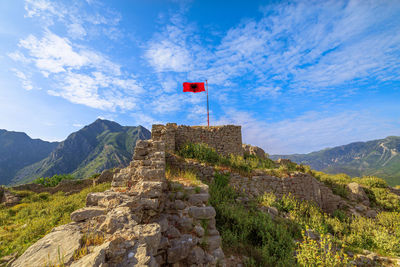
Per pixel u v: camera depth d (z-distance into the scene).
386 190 18.25
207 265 4.56
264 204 11.47
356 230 11.17
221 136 18.38
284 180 13.71
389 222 12.36
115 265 2.71
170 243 4.48
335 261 6.48
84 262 2.53
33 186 25.88
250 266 5.83
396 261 7.86
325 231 10.02
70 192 22.66
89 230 3.57
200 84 20.31
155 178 6.08
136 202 4.43
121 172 6.65
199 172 12.77
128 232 3.41
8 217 12.55
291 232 9.10
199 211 5.79
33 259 2.78
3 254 5.84
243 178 12.97
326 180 19.47
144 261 2.82
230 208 8.95
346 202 16.25
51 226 8.09
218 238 5.48
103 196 4.82
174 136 16.17
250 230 7.70
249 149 24.12
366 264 7.58
